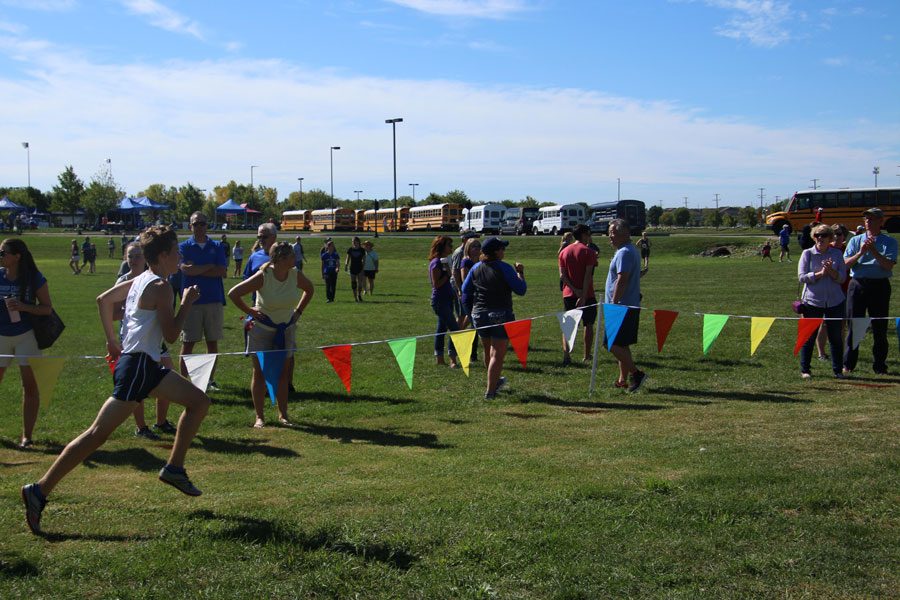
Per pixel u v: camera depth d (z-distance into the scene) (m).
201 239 8.62
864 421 6.81
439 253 10.42
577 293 10.46
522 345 7.97
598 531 4.29
